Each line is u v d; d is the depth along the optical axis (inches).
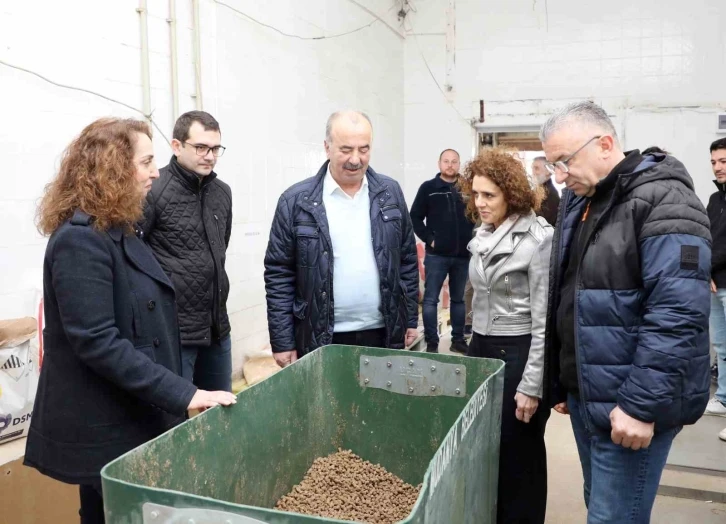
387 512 67.0
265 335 154.2
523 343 79.3
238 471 61.1
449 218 182.7
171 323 65.7
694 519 99.8
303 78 170.7
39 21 93.5
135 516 41.2
